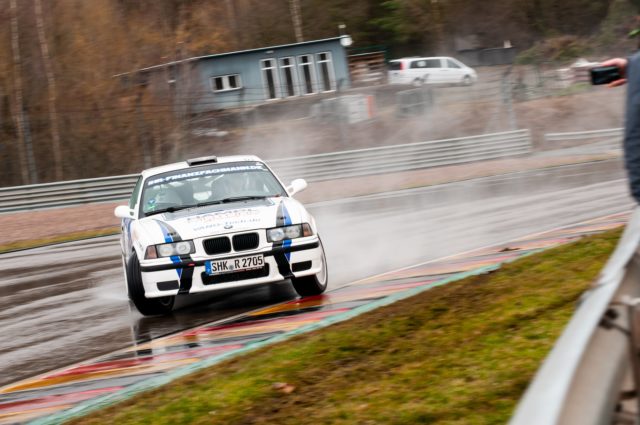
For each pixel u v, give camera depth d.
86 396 8.04
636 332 3.30
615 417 2.91
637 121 5.16
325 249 17.64
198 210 12.33
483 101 58.47
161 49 72.19
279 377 7.35
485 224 19.05
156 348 9.88
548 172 34.88
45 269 19.23
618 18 73.69
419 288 10.92
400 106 55.53
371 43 92.56
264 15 87.81
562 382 2.71
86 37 68.38
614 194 22.86
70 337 11.33
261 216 11.73
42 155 64.44
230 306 12.13
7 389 8.87
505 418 5.52
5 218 33.84
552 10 93.88
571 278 9.44
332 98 55.75
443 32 92.25
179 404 6.96
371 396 6.44
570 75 61.03
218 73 60.19
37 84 66.44
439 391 6.27
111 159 62.47
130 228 12.41
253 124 56.94
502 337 7.41
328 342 8.22
